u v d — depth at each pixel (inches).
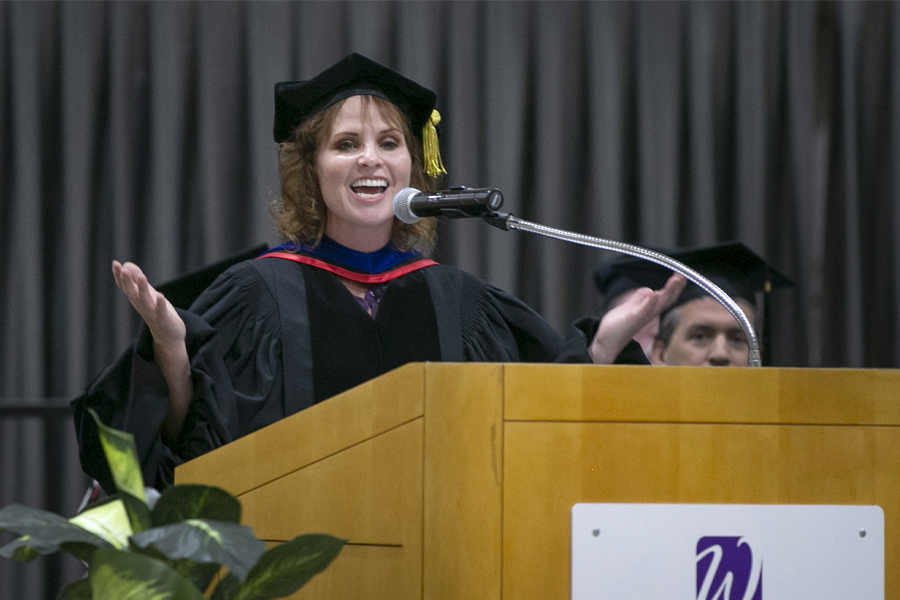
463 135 607.8
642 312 237.8
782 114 636.1
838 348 628.4
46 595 576.7
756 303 460.1
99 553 119.6
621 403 149.4
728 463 151.3
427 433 146.7
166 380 228.7
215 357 240.7
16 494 580.1
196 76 603.8
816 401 154.7
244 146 600.4
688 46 627.8
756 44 625.6
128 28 601.6
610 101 616.7
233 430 237.9
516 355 307.0
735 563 148.6
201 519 130.4
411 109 315.3
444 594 143.1
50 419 585.3
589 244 210.5
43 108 601.9
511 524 144.9
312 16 600.4
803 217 624.1
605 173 613.9
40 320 587.5
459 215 217.9
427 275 306.7
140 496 129.8
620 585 145.0
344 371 281.0
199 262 596.4
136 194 601.0
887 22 636.1
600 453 147.9
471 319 305.0
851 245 625.0
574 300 611.8
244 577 120.0
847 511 152.8
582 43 625.6
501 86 610.5
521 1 617.9
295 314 285.0
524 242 611.8
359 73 302.2
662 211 617.9
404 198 222.1
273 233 588.1
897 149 626.2
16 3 595.8
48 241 599.8
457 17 609.9
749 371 153.6
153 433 222.2
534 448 146.6
